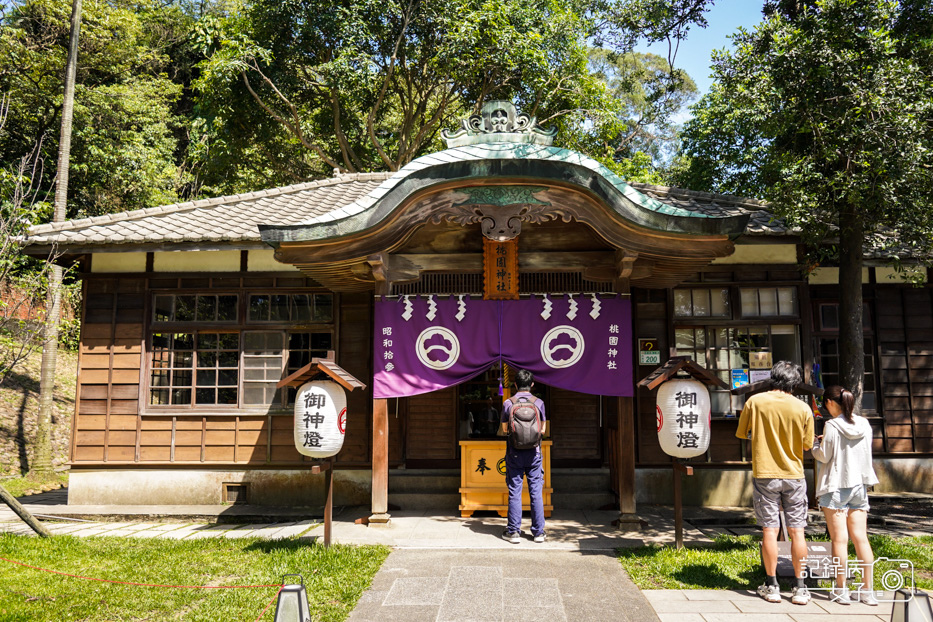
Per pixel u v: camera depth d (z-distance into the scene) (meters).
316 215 9.05
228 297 8.91
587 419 9.45
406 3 15.77
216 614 4.44
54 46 17.06
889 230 8.60
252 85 16.67
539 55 15.28
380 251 6.79
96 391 8.68
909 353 9.35
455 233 7.54
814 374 9.11
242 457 8.55
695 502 8.44
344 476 8.55
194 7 26.92
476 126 7.05
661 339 8.68
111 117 17.86
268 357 8.77
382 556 5.77
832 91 7.10
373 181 10.69
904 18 8.55
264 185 20.36
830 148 7.18
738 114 7.93
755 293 8.80
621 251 6.81
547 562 5.64
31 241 8.03
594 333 7.04
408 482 8.74
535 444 6.29
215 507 8.34
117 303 8.83
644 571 5.34
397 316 7.18
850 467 4.75
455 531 6.82
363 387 6.11
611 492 8.51
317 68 15.60
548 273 7.53
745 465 8.47
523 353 7.04
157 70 26.20
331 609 4.46
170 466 8.56
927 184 6.64
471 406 9.69
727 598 4.74
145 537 6.72
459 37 14.83
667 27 9.39
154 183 18.77
